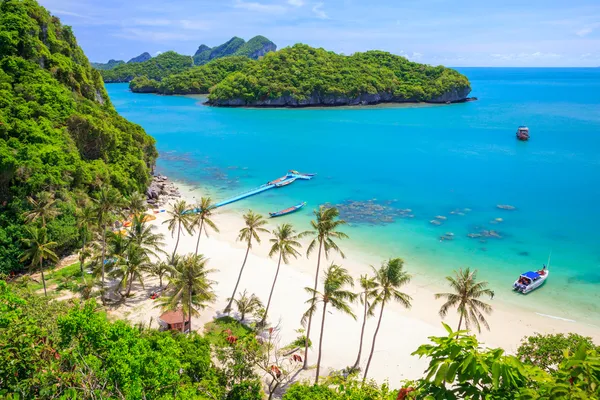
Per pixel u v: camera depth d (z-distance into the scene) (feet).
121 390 78.43
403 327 174.50
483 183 376.07
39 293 183.62
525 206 317.01
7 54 318.24
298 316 180.24
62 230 215.92
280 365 145.69
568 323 177.37
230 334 158.92
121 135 340.80
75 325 90.17
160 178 381.40
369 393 92.02
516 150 503.20
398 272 140.67
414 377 146.92
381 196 345.10
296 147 534.78
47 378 77.66
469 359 34.94
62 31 414.21
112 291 191.52
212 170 426.51
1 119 253.85
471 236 264.93
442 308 144.97
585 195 339.57
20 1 357.20
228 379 122.62
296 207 311.88
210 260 228.63
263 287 202.90
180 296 149.59
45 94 300.61
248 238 189.67
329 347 161.38
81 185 261.24
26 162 230.07
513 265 227.40
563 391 31.81
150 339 115.55
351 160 467.11
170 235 260.62
